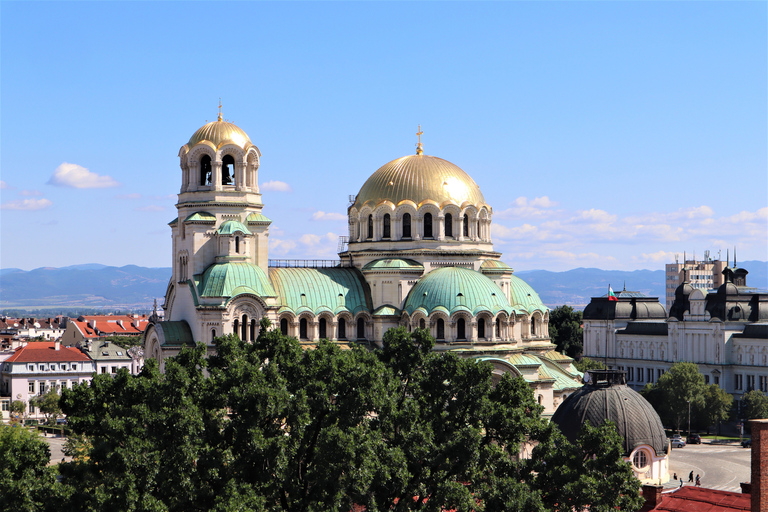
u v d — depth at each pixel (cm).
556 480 8931
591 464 8956
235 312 15188
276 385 9075
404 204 16925
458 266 17062
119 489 8056
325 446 8356
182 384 9038
